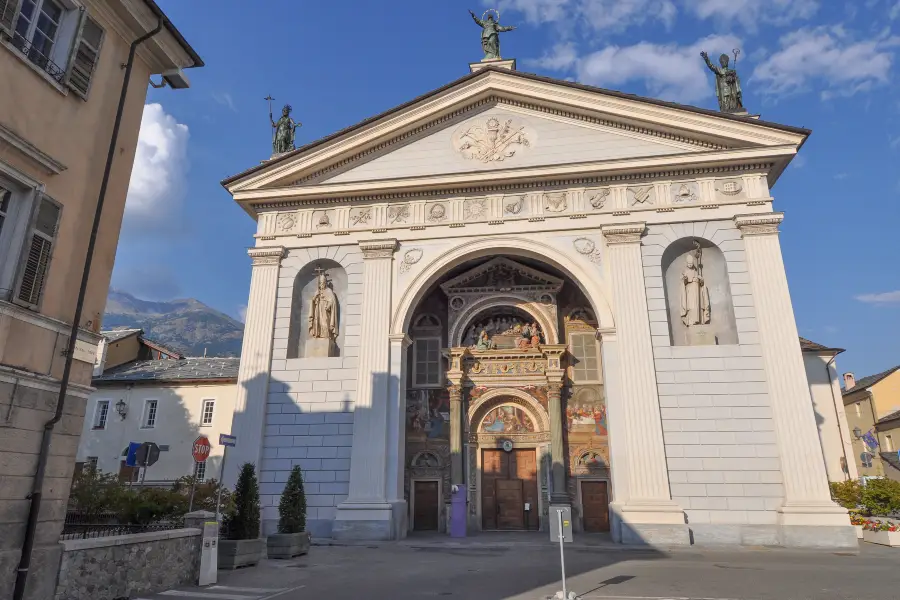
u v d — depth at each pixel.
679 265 22.81
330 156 25.14
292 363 23.42
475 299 26.78
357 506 21.00
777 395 20.08
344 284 24.73
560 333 26.50
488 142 24.80
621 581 12.37
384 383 22.44
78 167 11.00
